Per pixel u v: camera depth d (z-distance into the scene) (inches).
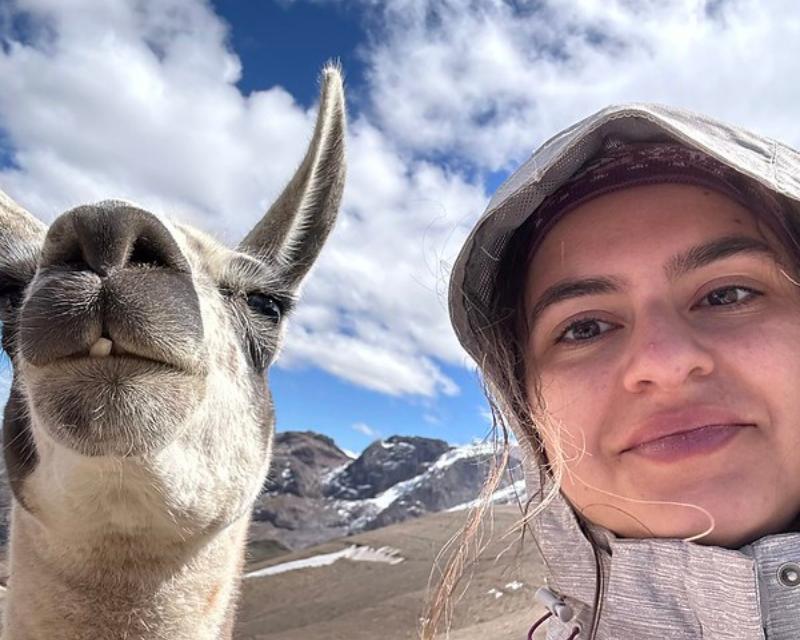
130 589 16.9
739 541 11.1
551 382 13.0
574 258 12.9
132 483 15.1
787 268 11.5
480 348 14.2
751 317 11.6
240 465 17.7
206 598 17.8
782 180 10.9
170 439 13.3
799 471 11.3
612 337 12.8
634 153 12.7
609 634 12.0
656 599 11.5
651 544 11.6
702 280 12.0
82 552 16.3
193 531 16.5
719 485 11.1
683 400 11.5
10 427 16.7
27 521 17.0
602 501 12.4
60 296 12.2
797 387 11.3
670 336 11.6
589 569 12.9
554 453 12.7
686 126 11.6
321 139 21.7
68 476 14.9
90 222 12.2
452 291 14.0
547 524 13.5
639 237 12.3
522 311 14.2
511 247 14.3
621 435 11.9
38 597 16.8
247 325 18.9
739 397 11.3
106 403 12.6
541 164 12.7
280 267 21.4
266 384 20.2
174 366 13.1
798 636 10.3
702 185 12.3
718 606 10.6
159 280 12.9
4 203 17.6
